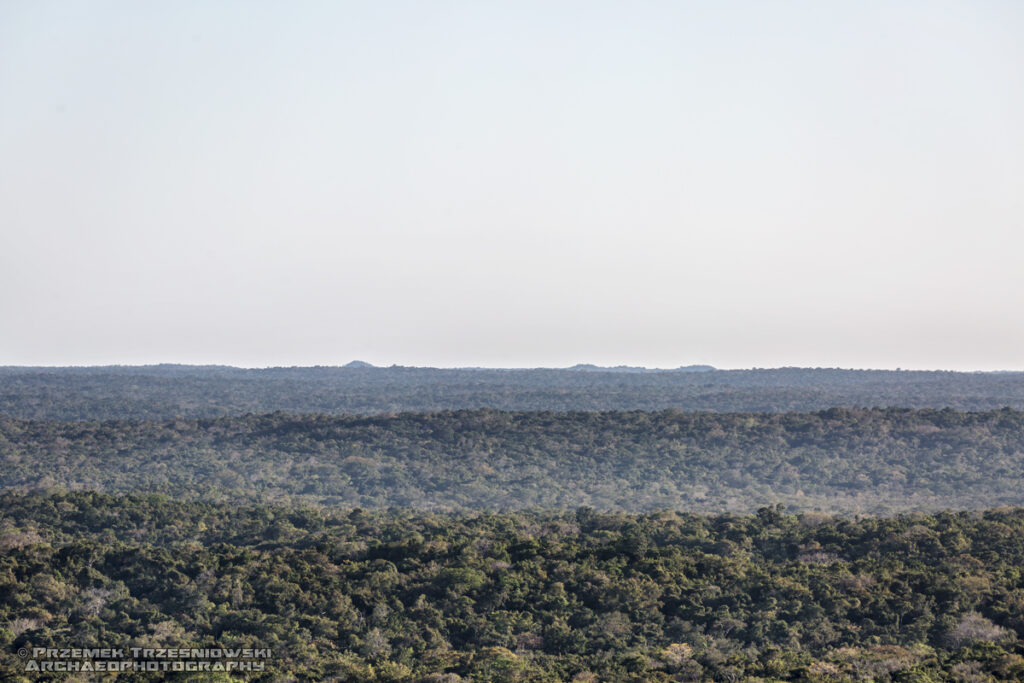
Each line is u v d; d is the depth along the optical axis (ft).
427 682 318.04
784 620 373.40
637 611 383.04
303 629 369.09
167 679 323.78
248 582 404.77
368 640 360.07
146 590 403.95
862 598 386.93
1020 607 372.79
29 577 402.31
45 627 363.97
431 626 375.45
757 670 321.73
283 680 321.11
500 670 327.06
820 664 322.55
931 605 379.35
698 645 358.23
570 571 410.93
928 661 328.08
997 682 305.53
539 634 369.71
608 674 323.98
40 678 322.14
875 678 312.71
